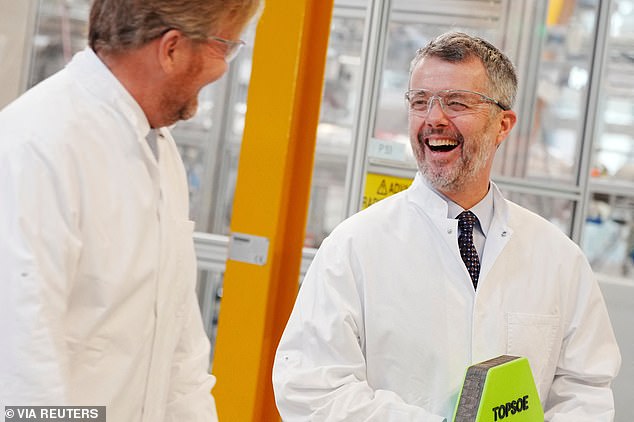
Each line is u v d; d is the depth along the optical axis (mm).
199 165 4711
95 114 1262
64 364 1137
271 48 2371
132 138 1291
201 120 4645
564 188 2807
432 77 1681
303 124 2447
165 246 1362
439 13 3055
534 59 3000
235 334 2445
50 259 1142
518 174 3016
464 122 1668
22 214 1120
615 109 4473
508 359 1566
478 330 1677
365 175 2668
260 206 2414
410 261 1722
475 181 1736
